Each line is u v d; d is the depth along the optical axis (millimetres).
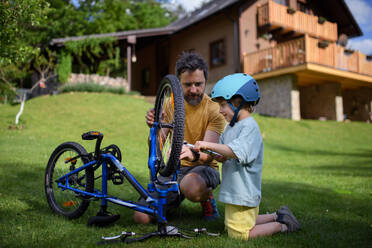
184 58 2285
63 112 10352
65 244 1747
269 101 13688
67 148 2494
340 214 2545
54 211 2418
